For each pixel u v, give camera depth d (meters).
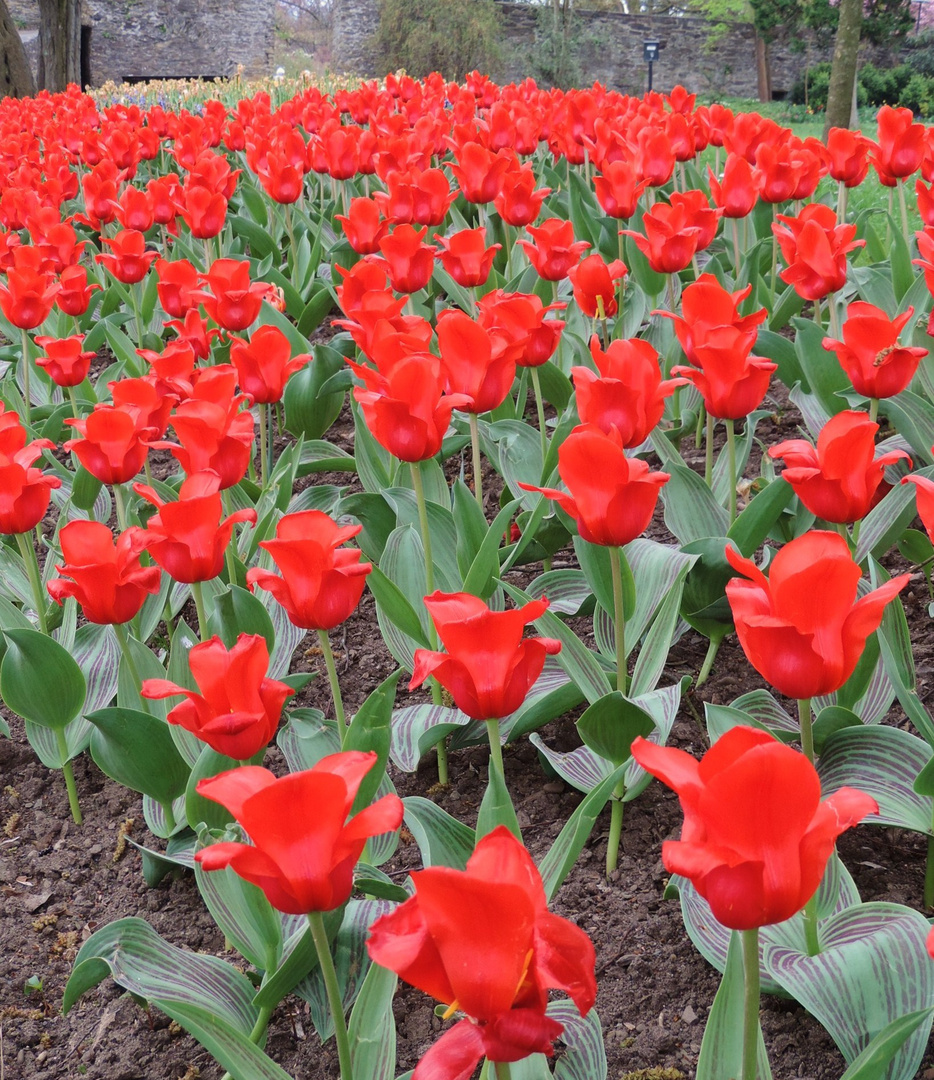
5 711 3.30
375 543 3.26
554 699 2.41
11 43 22.92
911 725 2.64
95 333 5.25
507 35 33.50
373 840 2.32
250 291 3.85
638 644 3.12
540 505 2.93
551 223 3.93
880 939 1.72
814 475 1.97
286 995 2.03
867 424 1.91
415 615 2.64
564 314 4.73
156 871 2.46
